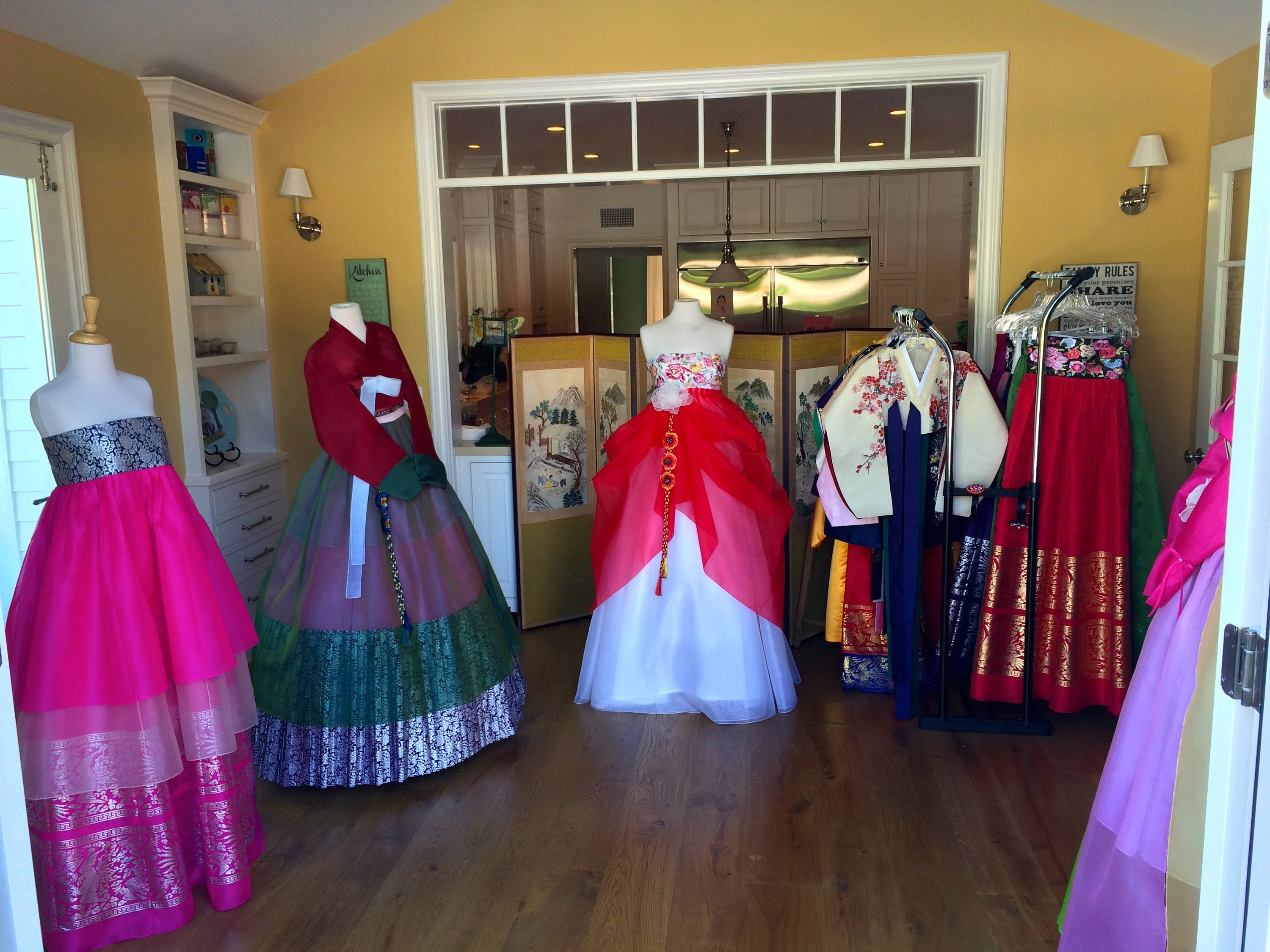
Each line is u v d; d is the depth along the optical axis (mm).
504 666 3055
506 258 7078
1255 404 1253
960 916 2217
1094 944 1793
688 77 3984
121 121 3551
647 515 3281
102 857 2131
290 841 2586
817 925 2189
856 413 3242
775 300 7523
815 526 3668
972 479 3227
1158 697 1672
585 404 4266
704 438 3240
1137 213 3807
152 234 3730
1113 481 3123
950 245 7156
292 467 4516
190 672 2168
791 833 2580
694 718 3324
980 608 3502
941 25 3842
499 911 2264
